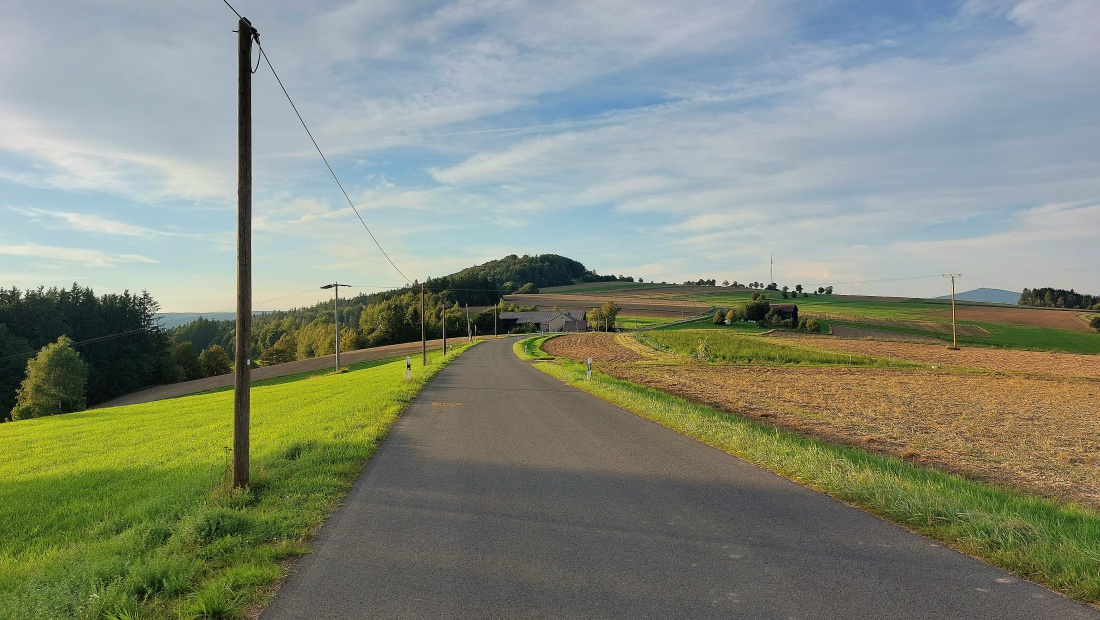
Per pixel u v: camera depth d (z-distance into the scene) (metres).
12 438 20.84
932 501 6.62
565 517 6.59
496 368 36.88
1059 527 5.76
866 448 11.79
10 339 68.81
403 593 4.59
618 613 4.21
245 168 8.05
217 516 6.11
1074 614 4.16
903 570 4.99
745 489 7.80
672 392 22.61
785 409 17.73
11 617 4.20
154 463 11.48
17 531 7.31
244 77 8.02
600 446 11.05
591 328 122.25
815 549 5.52
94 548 5.76
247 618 4.20
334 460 9.66
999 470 9.89
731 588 4.64
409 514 6.77
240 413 7.79
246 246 8.02
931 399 21.03
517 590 4.63
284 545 5.61
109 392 77.62
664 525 6.27
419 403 18.69
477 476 8.66
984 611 4.21
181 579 4.75
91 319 80.88
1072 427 14.78
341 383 32.66
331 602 4.44
